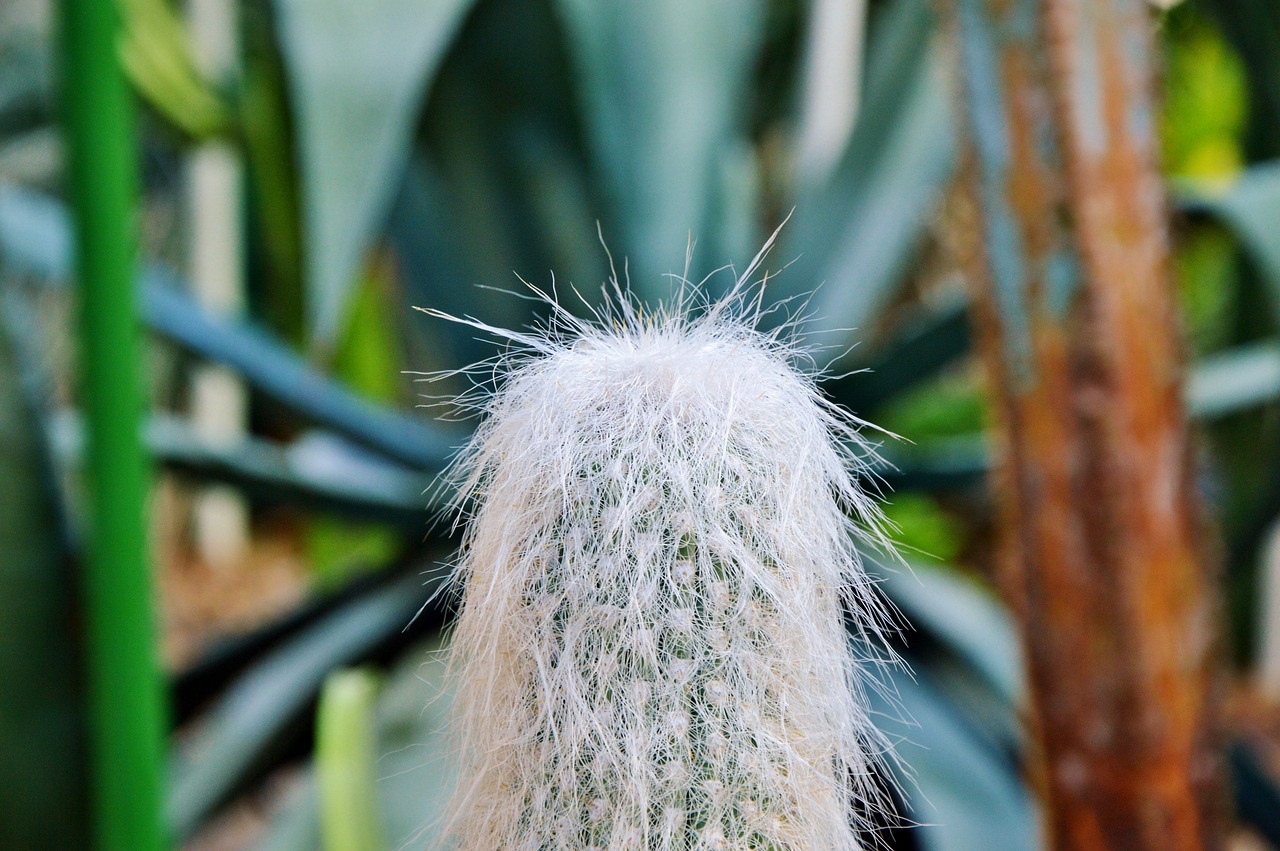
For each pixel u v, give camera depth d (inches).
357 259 34.7
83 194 25.5
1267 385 44.1
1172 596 23.9
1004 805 34.9
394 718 36.2
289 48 33.9
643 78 42.5
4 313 30.1
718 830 19.8
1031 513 24.1
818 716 20.4
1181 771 24.0
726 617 19.8
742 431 20.2
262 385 44.3
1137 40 23.5
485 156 43.8
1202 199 40.9
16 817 29.1
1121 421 23.5
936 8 24.8
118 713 26.3
